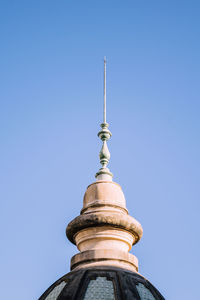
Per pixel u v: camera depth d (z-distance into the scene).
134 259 17.39
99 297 15.41
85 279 15.92
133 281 16.14
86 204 18.39
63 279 16.64
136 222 17.89
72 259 17.48
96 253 16.92
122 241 17.59
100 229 17.47
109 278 15.94
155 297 16.25
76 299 15.30
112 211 17.75
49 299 16.28
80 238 17.80
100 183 18.67
